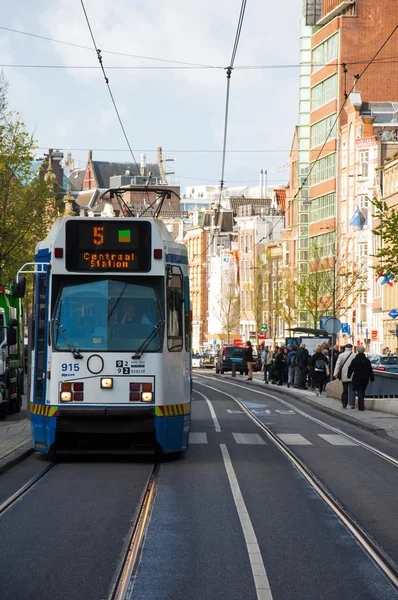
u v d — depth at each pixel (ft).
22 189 390.42
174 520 105.60
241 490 128.47
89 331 153.28
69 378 152.25
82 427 151.33
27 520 105.40
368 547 91.04
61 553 88.17
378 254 252.21
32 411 158.10
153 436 155.33
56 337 153.28
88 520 105.40
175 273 158.10
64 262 154.51
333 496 123.85
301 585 76.59
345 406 288.10
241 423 243.40
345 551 89.61
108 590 74.84
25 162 390.42
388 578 79.15
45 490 128.06
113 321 153.69
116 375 152.25
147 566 82.99
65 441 155.02
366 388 299.58
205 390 417.90
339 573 80.74
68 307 153.99
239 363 651.25
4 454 159.74
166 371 153.69
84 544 92.27
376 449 184.65
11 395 267.80
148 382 152.35
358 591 74.84
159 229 157.07
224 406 311.27
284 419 257.96
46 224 396.16
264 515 109.09
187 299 162.20
